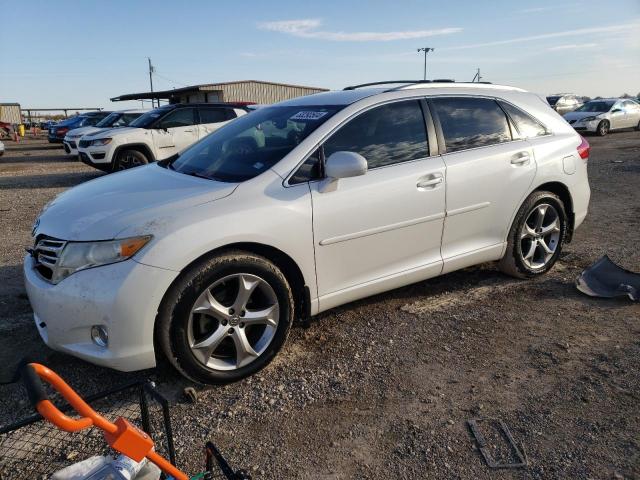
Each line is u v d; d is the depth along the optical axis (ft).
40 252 10.05
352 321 12.49
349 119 11.54
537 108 14.87
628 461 7.60
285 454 8.04
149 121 37.76
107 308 8.75
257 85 115.96
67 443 8.38
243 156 11.47
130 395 9.63
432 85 13.25
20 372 4.67
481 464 7.69
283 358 10.87
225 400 9.49
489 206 13.26
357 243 11.27
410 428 8.54
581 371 10.02
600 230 19.92
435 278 15.08
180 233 9.05
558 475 7.41
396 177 11.64
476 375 10.03
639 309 12.65
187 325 9.23
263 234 9.85
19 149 77.97
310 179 10.78
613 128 67.31
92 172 44.80
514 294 13.83
